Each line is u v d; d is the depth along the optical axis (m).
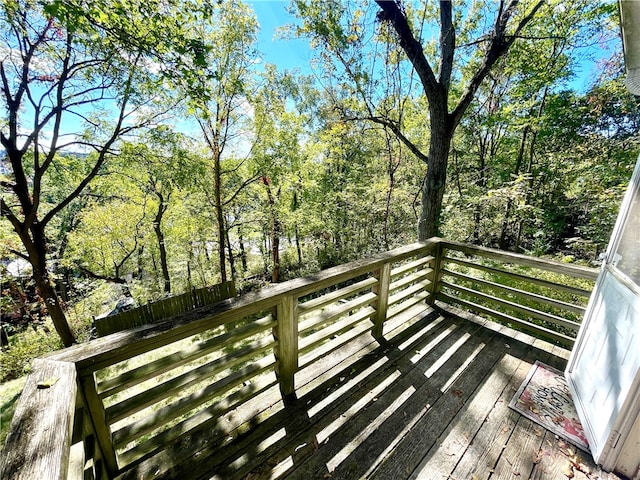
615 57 6.71
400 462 1.52
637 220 1.58
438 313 3.05
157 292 11.74
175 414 1.45
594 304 1.92
